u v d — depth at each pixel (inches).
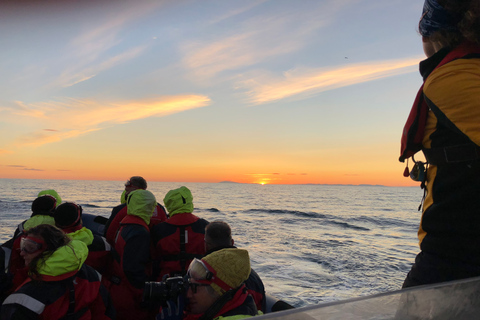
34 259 75.6
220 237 96.8
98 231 175.3
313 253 660.1
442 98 33.8
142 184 168.1
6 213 1275.8
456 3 34.4
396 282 454.9
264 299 98.0
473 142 32.7
